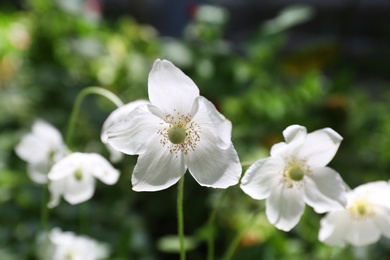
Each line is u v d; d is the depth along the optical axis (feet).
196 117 1.13
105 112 3.11
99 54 3.48
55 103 3.36
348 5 5.49
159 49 3.54
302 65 3.48
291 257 1.88
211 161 1.13
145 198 2.68
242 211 2.30
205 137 1.13
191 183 2.61
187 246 1.94
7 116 3.26
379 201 1.29
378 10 5.56
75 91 3.27
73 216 2.25
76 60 3.66
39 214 2.30
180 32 5.06
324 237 1.34
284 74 3.58
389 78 5.51
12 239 2.12
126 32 3.79
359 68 5.56
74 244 1.62
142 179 1.15
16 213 2.29
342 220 1.33
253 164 1.19
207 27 3.30
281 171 1.21
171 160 1.15
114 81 3.35
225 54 3.19
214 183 1.13
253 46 3.35
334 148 1.19
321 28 5.61
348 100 3.29
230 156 1.12
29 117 3.27
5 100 3.34
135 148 1.14
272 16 5.36
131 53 3.52
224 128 1.07
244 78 3.13
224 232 2.33
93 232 2.20
